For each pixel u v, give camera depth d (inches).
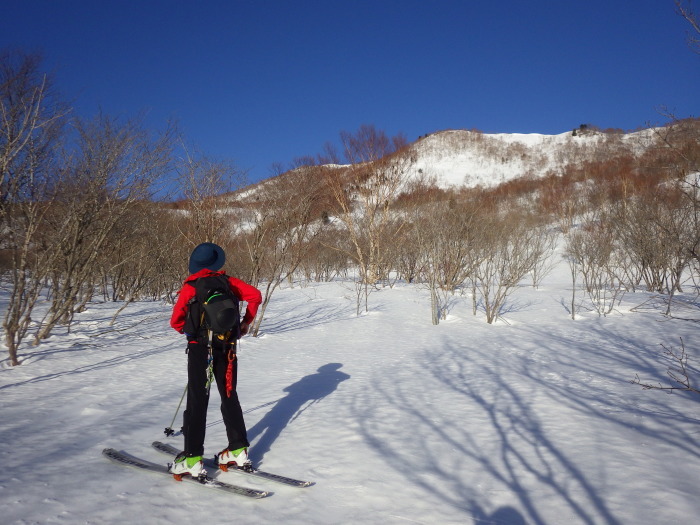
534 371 288.2
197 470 134.1
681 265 559.5
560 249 1320.1
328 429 182.5
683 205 624.4
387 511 120.0
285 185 476.4
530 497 126.7
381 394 237.6
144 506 120.0
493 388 247.1
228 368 143.1
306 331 468.1
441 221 694.5
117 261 612.7
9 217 311.3
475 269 586.9
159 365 312.8
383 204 938.7
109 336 424.5
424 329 480.1
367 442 168.4
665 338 396.2
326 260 1108.5
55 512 114.7
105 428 183.8
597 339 403.2
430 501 125.3
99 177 349.1
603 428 180.2
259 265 453.7
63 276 387.9
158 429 185.0
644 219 709.9
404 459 153.3
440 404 218.2
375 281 904.9
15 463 145.6
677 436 169.8
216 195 462.0
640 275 783.7
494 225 687.7
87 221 361.4
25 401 224.4
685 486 129.9
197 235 462.9
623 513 116.9
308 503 124.2
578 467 144.4
